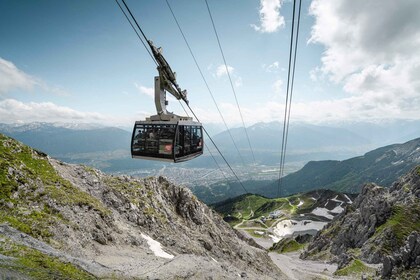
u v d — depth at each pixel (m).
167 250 59.25
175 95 31.66
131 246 51.97
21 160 53.41
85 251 39.78
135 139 31.47
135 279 30.58
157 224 71.12
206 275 38.94
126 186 79.88
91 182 67.12
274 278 89.62
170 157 29.80
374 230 171.88
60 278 20.38
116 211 63.81
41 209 42.62
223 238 96.94
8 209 38.22
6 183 42.28
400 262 113.69
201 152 37.22
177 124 29.67
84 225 46.19
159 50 27.34
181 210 92.31
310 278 127.25
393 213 170.38
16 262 20.02
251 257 98.19
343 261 160.12
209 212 112.44
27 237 28.62
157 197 86.12
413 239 114.44
